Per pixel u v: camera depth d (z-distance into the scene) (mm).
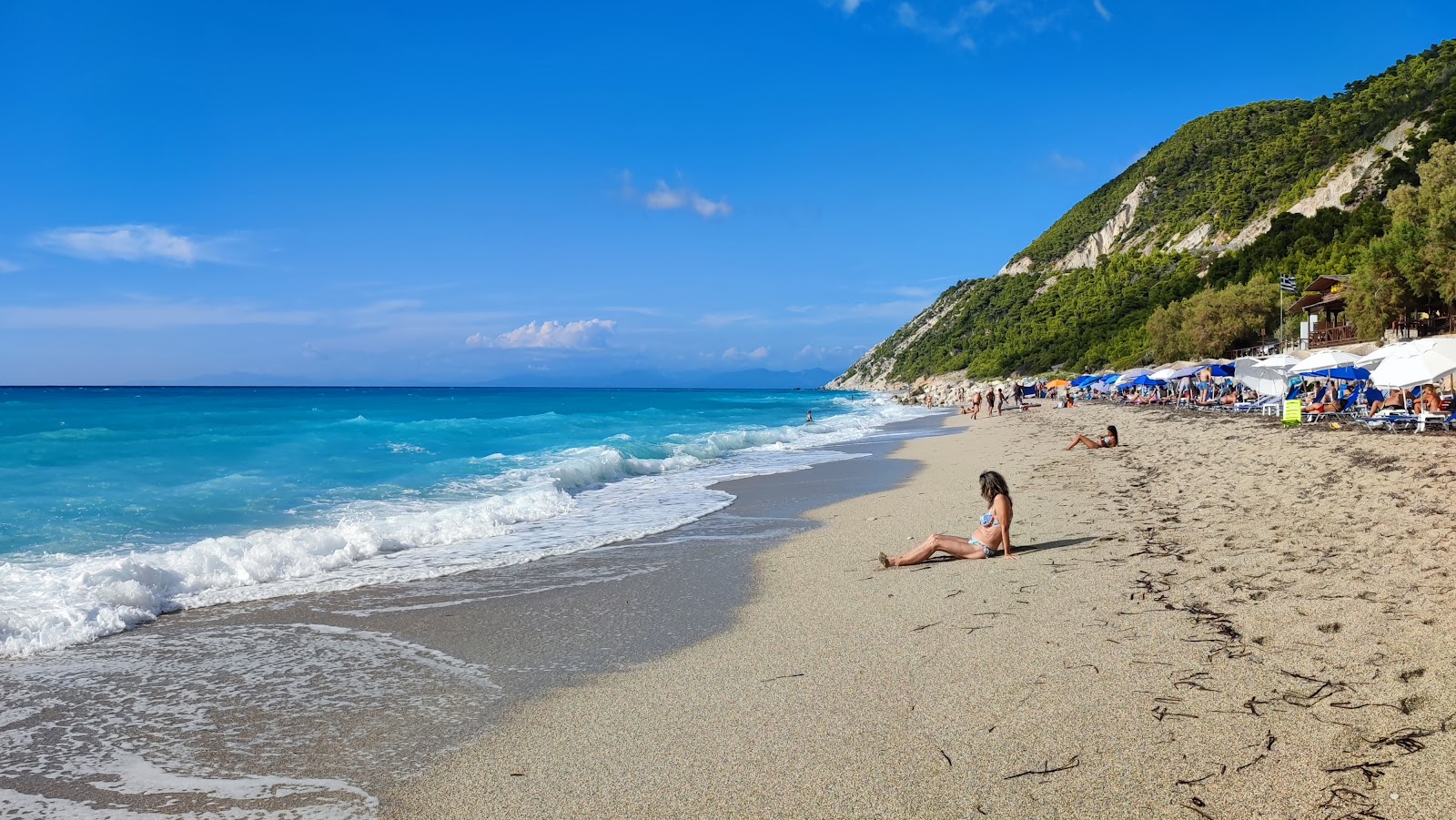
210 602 7582
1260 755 3680
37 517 11195
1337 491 9766
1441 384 24797
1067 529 9383
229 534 10758
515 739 4477
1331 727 3867
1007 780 3660
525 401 82125
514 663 5816
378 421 35062
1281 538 7734
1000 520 8086
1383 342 30781
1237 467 13016
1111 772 3656
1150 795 3445
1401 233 34875
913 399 84562
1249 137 136375
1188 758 3721
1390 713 3941
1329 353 22391
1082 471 14883
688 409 67562
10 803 3863
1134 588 6547
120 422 31953
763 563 8914
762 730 4383
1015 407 53344
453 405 64125
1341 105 110188
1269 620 5410
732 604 7215
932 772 3783
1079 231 158875
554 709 4902
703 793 3740
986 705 4469
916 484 15430
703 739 4324
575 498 14906
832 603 6945
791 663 5449
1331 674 4438
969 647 5449
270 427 30078
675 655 5836
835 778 3789
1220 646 5039
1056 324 107375
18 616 6617
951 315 172125
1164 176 141750
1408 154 68875
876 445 27000
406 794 3885
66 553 9266
